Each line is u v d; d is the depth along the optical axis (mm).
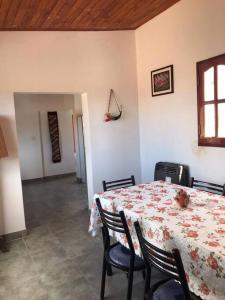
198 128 3262
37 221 4172
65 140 7781
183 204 2166
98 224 2660
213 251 1472
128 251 2240
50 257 3053
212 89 3039
